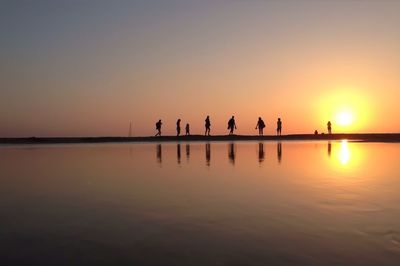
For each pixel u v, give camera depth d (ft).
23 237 19.70
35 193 31.68
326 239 19.12
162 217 23.44
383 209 25.22
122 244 18.54
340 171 45.19
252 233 20.12
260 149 90.02
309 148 94.22
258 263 16.24
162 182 37.14
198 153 76.07
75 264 16.21
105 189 33.35
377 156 67.41
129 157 66.85
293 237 19.42
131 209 25.57
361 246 18.15
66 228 21.24
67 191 32.53
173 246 18.25
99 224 21.99
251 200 28.22
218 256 16.97
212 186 34.55
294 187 33.81
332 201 27.73
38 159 63.82
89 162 57.82
